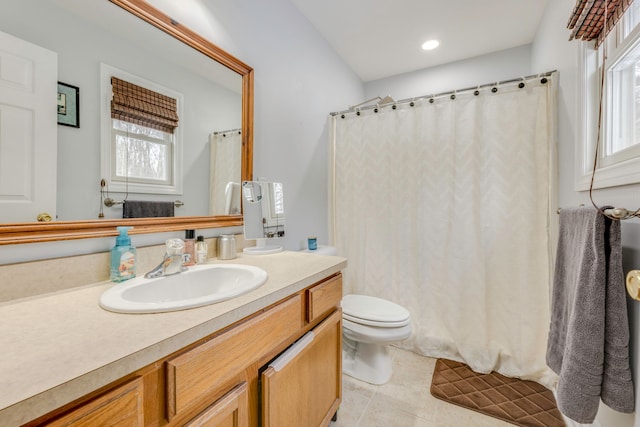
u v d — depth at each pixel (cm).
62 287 80
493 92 171
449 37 216
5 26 72
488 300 175
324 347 112
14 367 43
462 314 181
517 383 160
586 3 97
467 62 247
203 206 124
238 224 140
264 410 77
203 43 121
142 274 97
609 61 104
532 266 162
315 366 105
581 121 121
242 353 70
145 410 51
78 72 86
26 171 76
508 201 167
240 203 142
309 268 109
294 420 92
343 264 123
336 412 130
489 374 168
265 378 77
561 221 116
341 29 207
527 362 163
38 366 43
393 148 203
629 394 78
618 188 92
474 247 177
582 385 84
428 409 141
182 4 115
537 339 161
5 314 63
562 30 149
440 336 189
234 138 138
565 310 110
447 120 185
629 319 84
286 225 178
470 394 151
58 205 81
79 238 85
